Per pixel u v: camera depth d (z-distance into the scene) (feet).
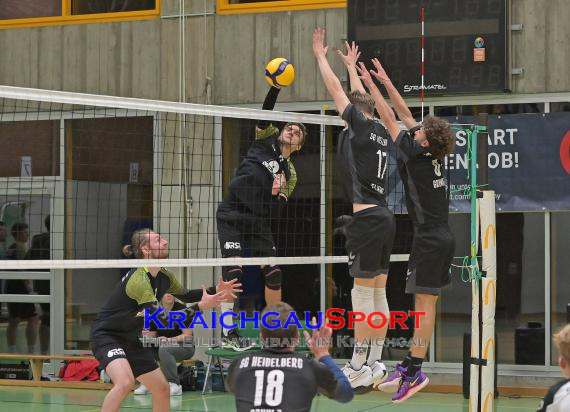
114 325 46.88
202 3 77.56
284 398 32.30
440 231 42.16
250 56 76.48
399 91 70.95
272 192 51.16
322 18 74.64
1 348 82.58
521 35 70.59
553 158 69.87
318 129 75.10
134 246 48.42
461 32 69.72
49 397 71.51
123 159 79.20
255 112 49.11
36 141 81.05
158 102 47.11
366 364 43.78
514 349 71.31
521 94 70.64
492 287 44.96
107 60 79.61
